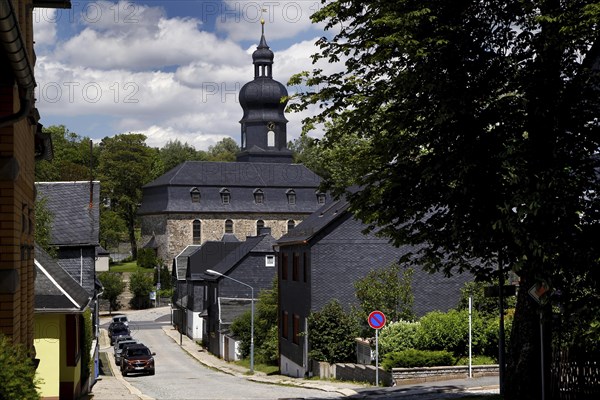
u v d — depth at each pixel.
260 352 58.22
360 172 20.78
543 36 16.72
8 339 11.72
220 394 31.72
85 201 41.53
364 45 19.17
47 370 22.11
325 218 44.19
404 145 18.73
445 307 40.88
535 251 15.92
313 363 41.28
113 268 131.88
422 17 17.55
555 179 16.08
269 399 28.22
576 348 17.69
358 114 20.05
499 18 17.97
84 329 30.28
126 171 144.75
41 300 21.97
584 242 16.34
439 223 19.12
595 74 17.00
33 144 18.47
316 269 41.47
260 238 72.25
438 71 17.56
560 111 16.98
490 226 17.19
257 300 66.81
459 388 27.22
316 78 20.67
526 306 18.95
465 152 17.08
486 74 17.55
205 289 78.88
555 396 18.28
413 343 33.41
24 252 16.19
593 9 15.68
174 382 41.59
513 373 19.06
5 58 12.24
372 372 33.06
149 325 98.31
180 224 133.88
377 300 37.47
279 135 144.12
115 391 33.00
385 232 19.70
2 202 14.06
